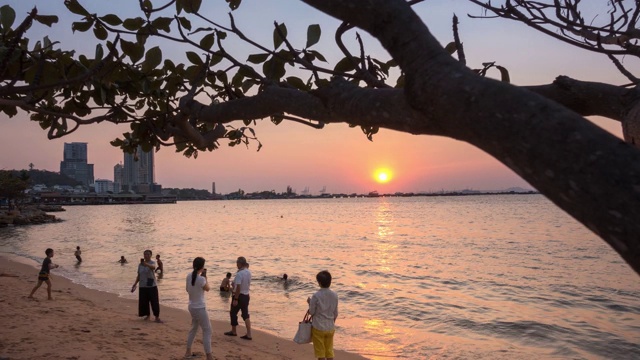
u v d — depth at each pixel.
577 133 0.86
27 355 8.62
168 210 179.50
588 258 35.50
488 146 1.00
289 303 18.92
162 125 3.32
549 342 14.14
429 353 12.73
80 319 12.34
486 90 1.00
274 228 74.75
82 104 3.00
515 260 34.94
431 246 45.25
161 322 12.82
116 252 40.34
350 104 1.40
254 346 11.30
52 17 2.63
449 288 23.81
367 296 21.41
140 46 2.80
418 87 1.14
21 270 26.97
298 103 1.60
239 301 12.04
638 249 0.75
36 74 2.38
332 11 1.32
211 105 2.15
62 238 56.91
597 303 20.00
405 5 1.23
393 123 1.27
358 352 12.64
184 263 33.34
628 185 0.78
